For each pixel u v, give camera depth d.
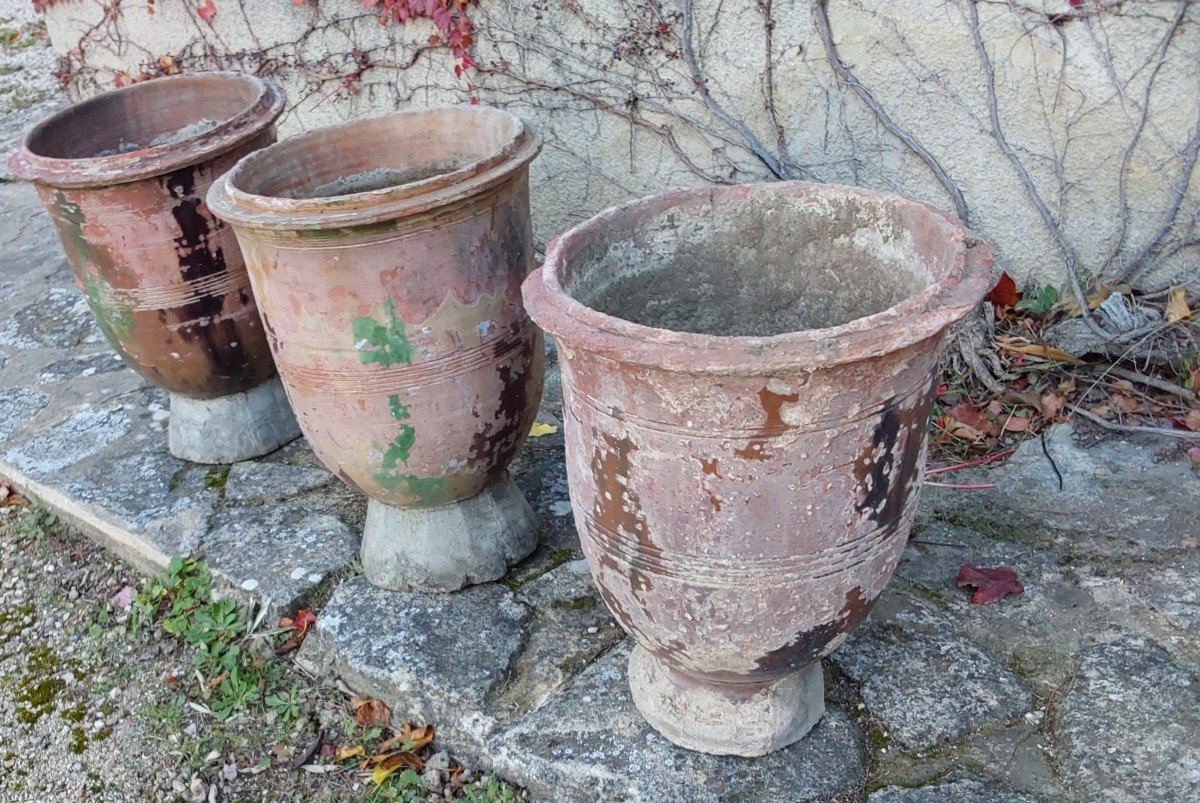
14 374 4.44
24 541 3.64
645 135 4.07
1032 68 3.36
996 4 3.31
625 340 1.77
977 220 3.65
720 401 1.77
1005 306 3.62
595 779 2.35
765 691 2.32
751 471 1.84
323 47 4.53
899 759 2.34
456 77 4.32
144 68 5.02
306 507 3.42
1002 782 2.26
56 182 3.01
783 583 1.99
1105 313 3.46
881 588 2.16
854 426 1.84
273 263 2.50
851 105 3.66
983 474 3.16
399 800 2.52
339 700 2.80
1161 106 3.26
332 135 2.92
